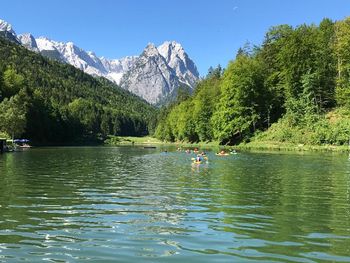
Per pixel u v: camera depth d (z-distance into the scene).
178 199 21.14
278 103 98.75
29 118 118.12
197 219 16.22
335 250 12.00
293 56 91.06
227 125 97.56
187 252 11.74
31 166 41.31
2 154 65.50
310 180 29.52
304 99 87.44
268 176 32.28
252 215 17.02
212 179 30.50
